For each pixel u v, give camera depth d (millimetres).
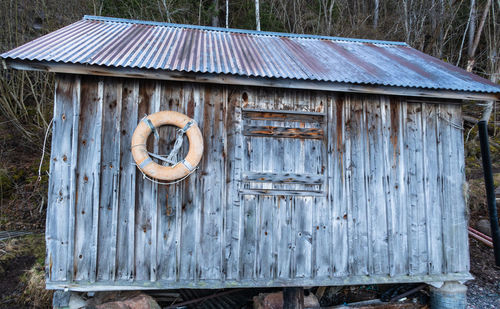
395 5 12430
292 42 4734
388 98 3561
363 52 4480
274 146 3322
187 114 3174
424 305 3832
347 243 3385
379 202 3465
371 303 3791
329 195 3381
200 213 3154
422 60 4215
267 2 11359
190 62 3031
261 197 3270
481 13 11477
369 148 3490
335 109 3455
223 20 11477
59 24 7773
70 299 3133
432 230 3551
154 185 3086
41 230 5312
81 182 2949
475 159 7770
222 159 3217
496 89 3197
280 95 3357
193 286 3082
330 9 10867
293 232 3305
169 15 9188
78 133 2951
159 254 3064
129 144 3053
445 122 3660
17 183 6238
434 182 3586
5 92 7438
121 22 4723
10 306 3779
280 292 3699
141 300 3260
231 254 3182
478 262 5133
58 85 2930
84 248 2939
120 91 3055
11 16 7391
